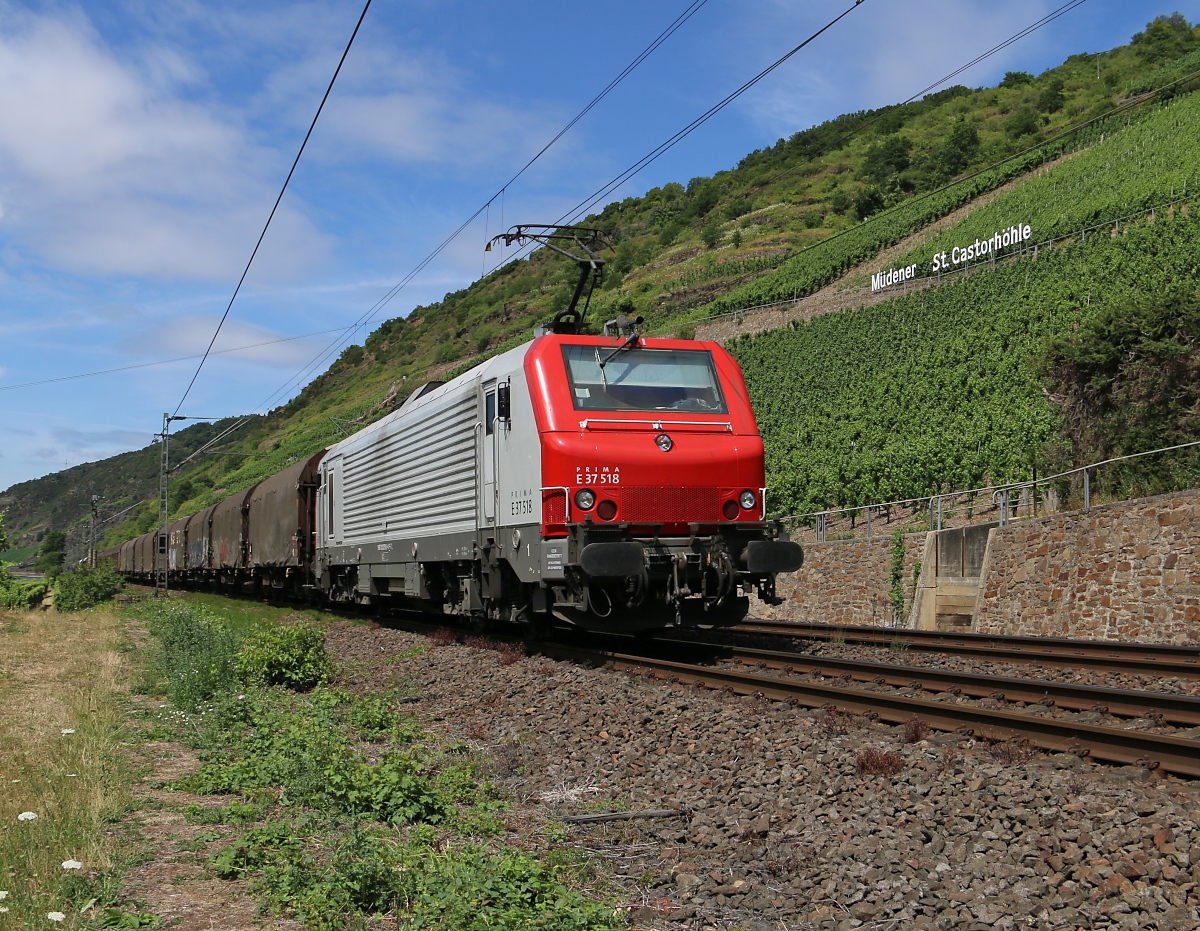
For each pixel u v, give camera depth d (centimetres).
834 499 3219
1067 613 1648
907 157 13475
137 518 13012
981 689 917
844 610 2300
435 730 984
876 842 545
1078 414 2234
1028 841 515
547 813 674
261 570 3192
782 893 511
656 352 1277
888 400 4091
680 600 1159
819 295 7631
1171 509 1473
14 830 556
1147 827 504
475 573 1481
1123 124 8544
